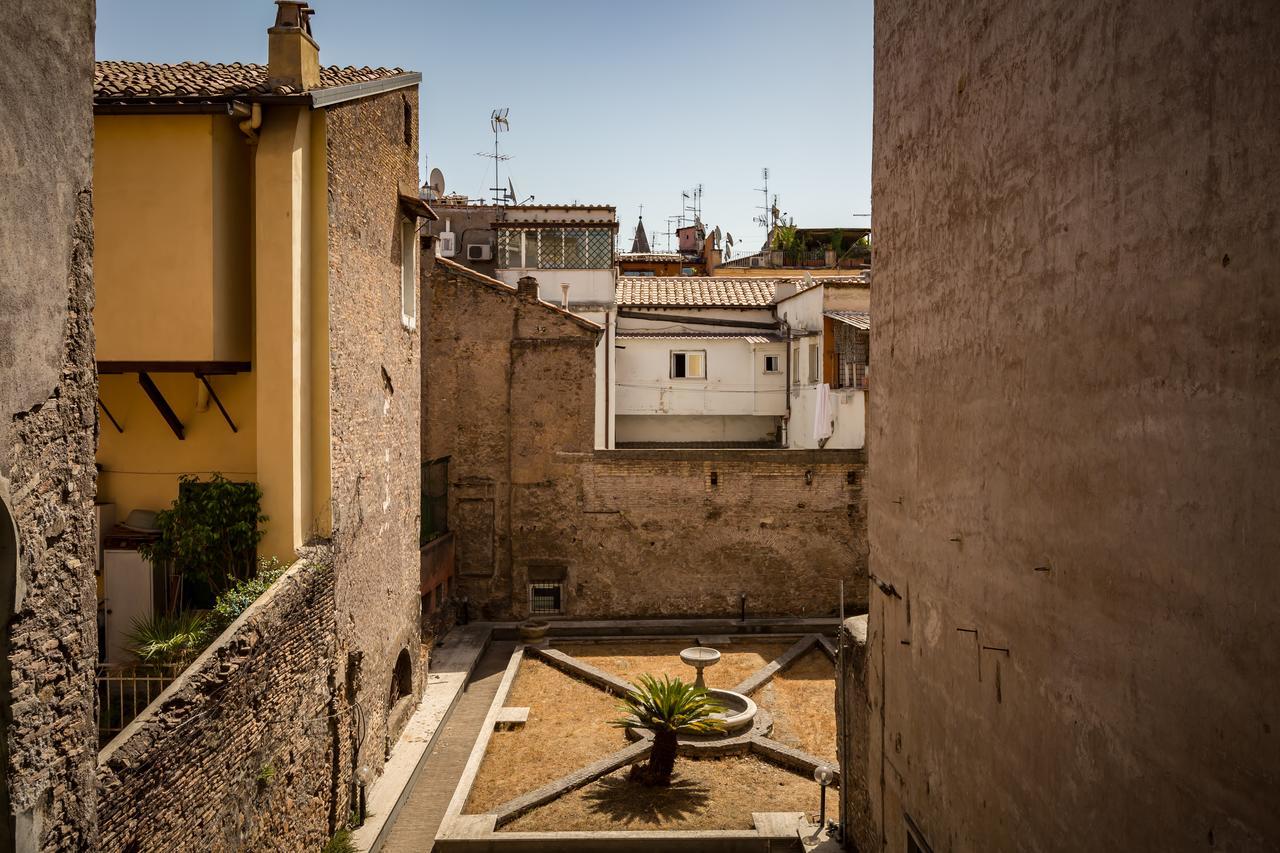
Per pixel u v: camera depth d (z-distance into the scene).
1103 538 4.68
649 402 31.55
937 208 7.17
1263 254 3.41
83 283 6.07
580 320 23.42
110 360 10.73
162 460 12.09
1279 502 3.34
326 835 11.55
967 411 6.59
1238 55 3.52
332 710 11.77
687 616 23.55
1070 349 5.00
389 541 14.82
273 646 9.95
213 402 11.96
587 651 21.17
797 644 21.28
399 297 15.30
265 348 11.18
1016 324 5.71
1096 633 4.77
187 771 8.07
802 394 29.50
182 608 11.51
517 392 23.48
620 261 48.56
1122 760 4.52
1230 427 3.63
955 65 6.71
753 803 13.15
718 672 19.39
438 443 23.53
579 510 23.48
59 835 5.99
